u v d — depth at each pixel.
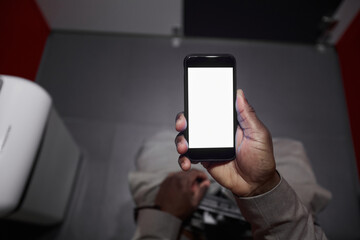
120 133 1.29
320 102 1.36
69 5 1.32
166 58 1.44
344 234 1.11
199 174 0.77
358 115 1.24
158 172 0.83
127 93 1.37
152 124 1.31
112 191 1.18
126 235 1.11
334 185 1.21
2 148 0.58
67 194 1.11
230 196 0.70
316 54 1.46
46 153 0.82
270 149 0.45
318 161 1.25
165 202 0.75
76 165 1.18
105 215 1.14
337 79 1.41
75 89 1.37
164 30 1.43
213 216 0.76
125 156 1.25
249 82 1.38
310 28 1.37
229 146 0.47
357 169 1.23
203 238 0.75
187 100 0.47
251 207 0.44
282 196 0.43
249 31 1.40
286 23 1.35
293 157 0.81
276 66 1.42
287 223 0.43
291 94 1.37
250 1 1.23
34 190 0.77
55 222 1.09
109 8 1.30
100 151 1.25
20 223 1.12
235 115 0.46
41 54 1.40
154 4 1.25
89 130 1.29
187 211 0.74
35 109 0.65
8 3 1.07
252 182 0.45
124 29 1.45
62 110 1.33
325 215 1.14
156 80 1.39
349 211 1.16
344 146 1.28
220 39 1.46
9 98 0.62
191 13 1.30
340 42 1.42
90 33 1.47
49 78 1.38
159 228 0.70
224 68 0.48
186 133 0.47
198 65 0.48
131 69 1.42
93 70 1.41
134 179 0.83
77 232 1.12
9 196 0.59
